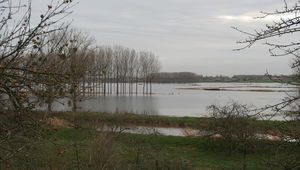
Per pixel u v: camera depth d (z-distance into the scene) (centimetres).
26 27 353
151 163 1137
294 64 416
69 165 805
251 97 4991
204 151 1514
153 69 7038
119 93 7031
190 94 6725
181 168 1155
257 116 433
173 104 4144
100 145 863
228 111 1451
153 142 1579
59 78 374
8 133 358
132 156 1188
